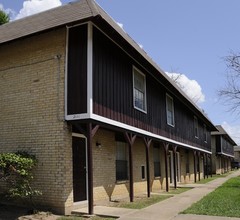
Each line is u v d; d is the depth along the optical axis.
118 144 14.28
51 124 10.27
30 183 10.18
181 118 22.50
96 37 10.59
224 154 51.38
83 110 9.88
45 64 10.70
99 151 12.47
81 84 10.04
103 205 11.53
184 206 11.44
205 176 35.94
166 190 17.48
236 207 11.25
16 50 11.39
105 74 11.11
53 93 10.40
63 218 9.03
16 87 11.16
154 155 18.78
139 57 13.20
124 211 10.09
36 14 12.09
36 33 10.09
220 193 15.98
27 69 11.04
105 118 10.75
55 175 9.91
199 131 30.17
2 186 10.70
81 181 10.88
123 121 12.30
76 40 10.35
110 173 13.12
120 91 12.29
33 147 10.45
